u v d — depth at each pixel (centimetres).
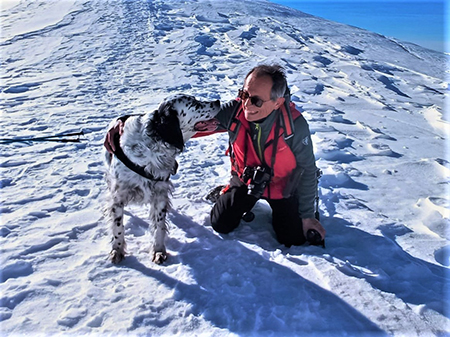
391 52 1489
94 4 1902
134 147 294
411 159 524
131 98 768
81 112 685
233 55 1163
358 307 256
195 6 1973
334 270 288
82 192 413
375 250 319
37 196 400
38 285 274
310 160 313
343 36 1691
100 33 1395
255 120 299
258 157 321
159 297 267
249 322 245
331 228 353
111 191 313
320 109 738
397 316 248
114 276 288
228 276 285
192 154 529
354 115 717
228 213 333
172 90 820
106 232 344
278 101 292
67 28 1480
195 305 259
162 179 308
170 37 1348
